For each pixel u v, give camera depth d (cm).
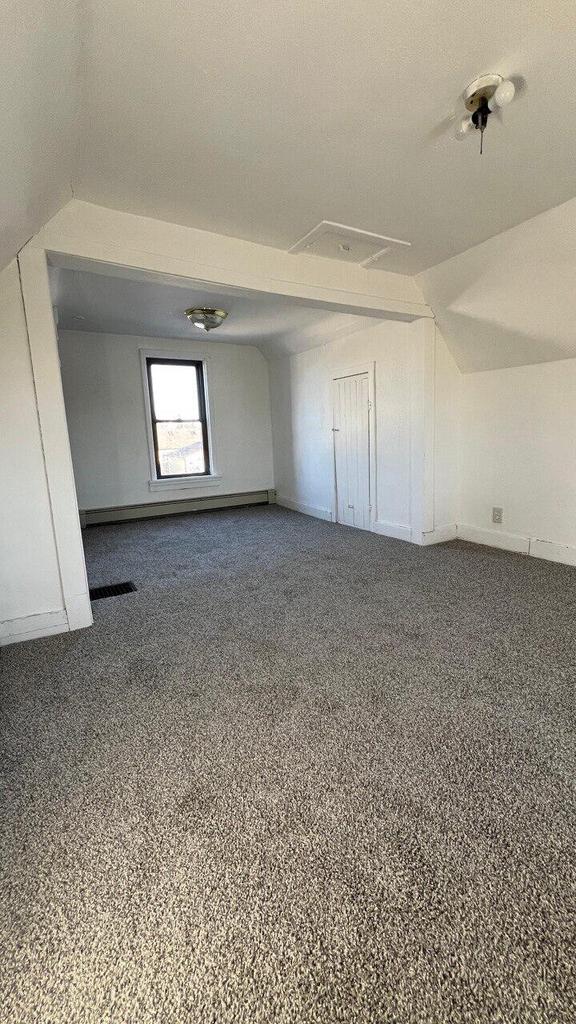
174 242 235
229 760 139
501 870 101
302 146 173
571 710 157
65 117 145
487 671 184
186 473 579
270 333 496
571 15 119
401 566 327
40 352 215
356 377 433
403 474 393
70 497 231
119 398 518
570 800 120
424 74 139
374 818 116
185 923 92
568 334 282
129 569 346
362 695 171
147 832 114
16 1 88
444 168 190
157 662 202
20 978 83
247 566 345
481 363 351
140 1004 79
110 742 149
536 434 327
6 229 169
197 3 113
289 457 579
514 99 150
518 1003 78
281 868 103
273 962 85
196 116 154
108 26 118
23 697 176
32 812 121
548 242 241
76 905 96
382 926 90
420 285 326
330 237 253
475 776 129
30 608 229
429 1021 76
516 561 329
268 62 132
